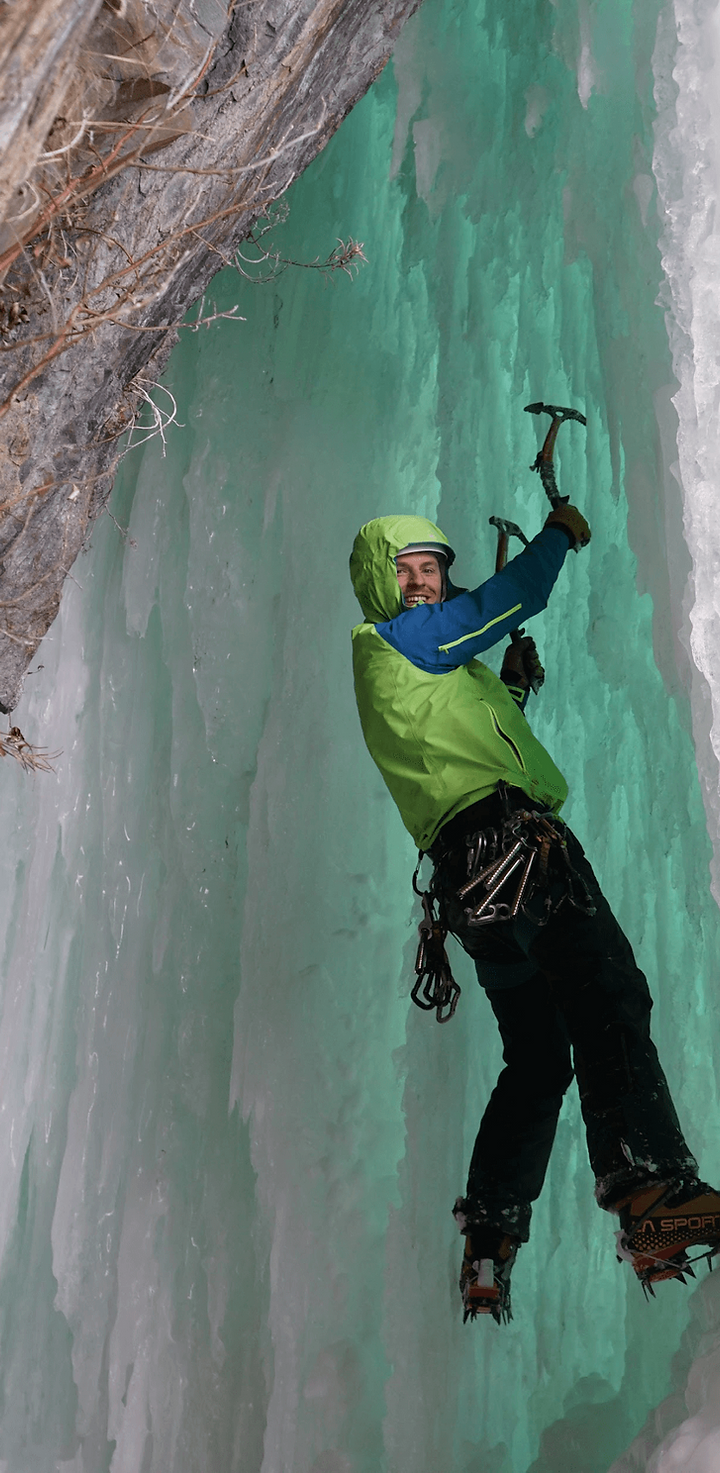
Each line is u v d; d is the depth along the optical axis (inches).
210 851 142.0
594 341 110.5
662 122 96.6
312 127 103.4
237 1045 124.5
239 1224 123.6
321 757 129.7
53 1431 143.5
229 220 96.2
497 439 121.9
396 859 124.3
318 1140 115.9
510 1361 100.1
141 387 103.6
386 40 105.2
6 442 82.8
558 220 119.1
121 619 165.0
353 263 143.7
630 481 98.1
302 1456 103.0
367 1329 107.5
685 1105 94.1
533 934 78.6
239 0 74.3
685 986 96.6
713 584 86.7
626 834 105.6
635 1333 92.3
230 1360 117.7
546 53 121.3
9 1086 163.2
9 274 73.9
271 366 149.3
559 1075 86.2
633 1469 70.6
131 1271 129.0
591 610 107.7
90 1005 151.2
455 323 127.6
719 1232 70.2
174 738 148.9
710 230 92.0
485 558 120.0
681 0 96.0
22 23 52.8
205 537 149.6
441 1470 97.1
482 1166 83.8
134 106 70.2
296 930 124.9
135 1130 139.4
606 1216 100.3
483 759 80.1
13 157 56.9
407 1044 112.0
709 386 89.5
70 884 161.8
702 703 86.3
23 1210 162.1
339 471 138.1
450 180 128.9
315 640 133.9
